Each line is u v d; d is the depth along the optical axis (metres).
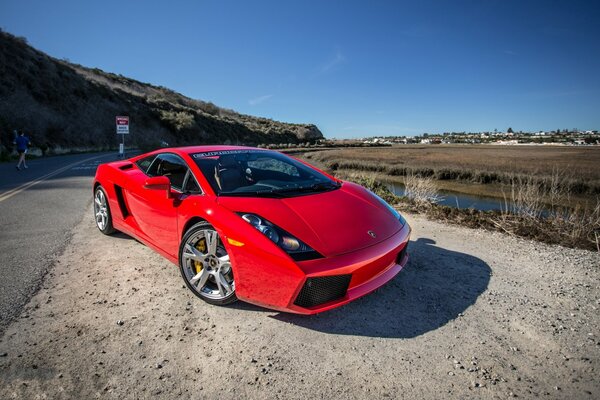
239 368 1.93
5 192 7.50
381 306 2.59
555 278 3.08
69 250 3.74
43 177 10.29
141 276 3.10
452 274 3.14
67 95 29.00
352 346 2.13
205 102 72.75
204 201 2.66
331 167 19.67
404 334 2.25
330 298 2.30
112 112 33.62
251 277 2.32
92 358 2.01
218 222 2.44
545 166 17.81
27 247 3.84
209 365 1.96
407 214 5.46
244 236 2.31
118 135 31.39
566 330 2.29
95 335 2.22
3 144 18.28
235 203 2.58
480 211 5.40
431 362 1.99
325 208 2.67
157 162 3.65
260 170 3.28
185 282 2.76
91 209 5.78
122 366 1.94
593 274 3.16
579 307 2.59
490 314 2.49
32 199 6.67
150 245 3.40
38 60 28.59
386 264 2.53
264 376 1.87
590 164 19.05
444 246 3.90
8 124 19.97
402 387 1.79
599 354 2.05
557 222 4.48
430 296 2.74
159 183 2.85
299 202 2.71
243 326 2.33
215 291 2.62
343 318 2.42
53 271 3.19
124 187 3.71
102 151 27.77
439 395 1.74
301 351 2.08
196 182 2.92
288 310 2.24
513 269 3.27
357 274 2.30
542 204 5.23
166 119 40.75
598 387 1.79
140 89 59.78
